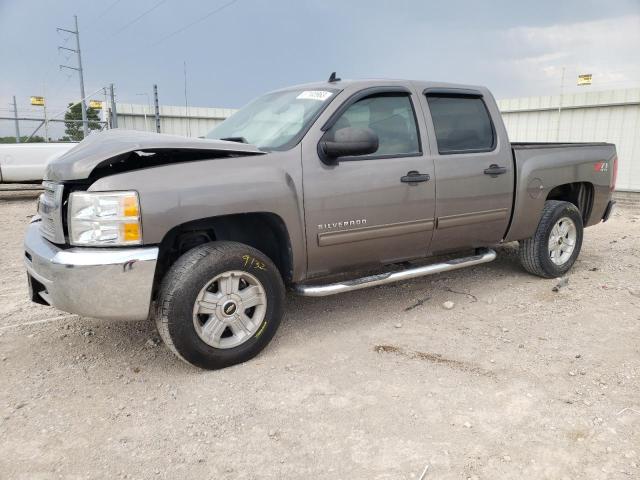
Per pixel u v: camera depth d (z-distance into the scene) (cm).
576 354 353
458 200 425
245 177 325
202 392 308
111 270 291
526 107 1625
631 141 1414
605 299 463
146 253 297
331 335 389
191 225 332
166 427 274
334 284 371
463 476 234
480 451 251
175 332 310
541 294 478
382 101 400
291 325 408
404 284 506
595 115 1479
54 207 308
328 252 367
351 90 384
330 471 238
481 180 438
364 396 302
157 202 296
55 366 343
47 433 269
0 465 244
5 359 354
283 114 393
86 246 296
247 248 331
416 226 404
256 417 282
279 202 335
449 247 439
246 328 340
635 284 507
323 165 359
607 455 247
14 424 277
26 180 1242
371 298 468
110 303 296
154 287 336
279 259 371
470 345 369
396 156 394
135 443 261
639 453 248
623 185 1436
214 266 316
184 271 310
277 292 348
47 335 394
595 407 288
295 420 279
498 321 414
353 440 261
